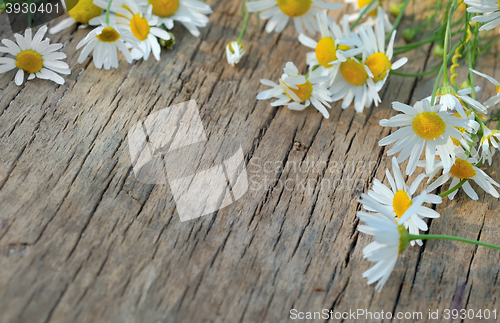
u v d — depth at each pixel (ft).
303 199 0.95
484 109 0.92
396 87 1.07
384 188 0.93
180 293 0.87
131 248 0.90
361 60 1.01
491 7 0.95
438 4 1.11
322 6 1.06
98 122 0.99
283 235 0.92
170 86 1.04
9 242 0.88
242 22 1.13
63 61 1.05
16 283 0.86
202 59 1.08
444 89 0.94
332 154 1.00
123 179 0.95
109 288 0.87
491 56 1.12
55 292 0.86
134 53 1.05
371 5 1.09
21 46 0.99
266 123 1.02
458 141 0.94
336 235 0.93
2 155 0.95
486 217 0.96
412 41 1.14
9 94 1.00
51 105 1.00
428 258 0.92
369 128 1.02
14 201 0.91
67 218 0.91
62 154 0.96
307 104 1.01
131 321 0.85
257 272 0.89
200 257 0.90
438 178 0.95
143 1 1.05
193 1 1.07
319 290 0.89
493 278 0.91
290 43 1.11
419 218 0.91
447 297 0.89
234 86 1.05
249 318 0.86
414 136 0.93
